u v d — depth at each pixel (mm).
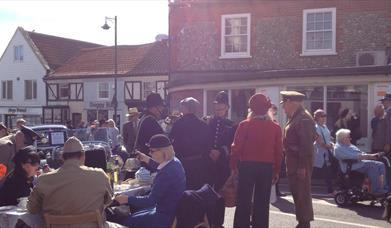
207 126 7320
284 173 12891
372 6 18656
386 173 9461
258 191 6543
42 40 44281
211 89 16781
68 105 40250
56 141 13516
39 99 42156
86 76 39000
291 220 8320
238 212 6570
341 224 8016
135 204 5449
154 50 38750
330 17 19203
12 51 43938
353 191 9422
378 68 12906
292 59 19625
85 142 13156
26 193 5742
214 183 7570
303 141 6523
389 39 18391
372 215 8734
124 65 38500
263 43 20062
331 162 10883
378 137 10914
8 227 4910
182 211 5266
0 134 10156
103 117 38500
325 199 10305
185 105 7234
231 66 20484
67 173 4727
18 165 5762
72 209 4648
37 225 4879
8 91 44438
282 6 19797
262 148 6484
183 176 5582
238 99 15773
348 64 18906
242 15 20375
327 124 13805
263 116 6594
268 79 14641
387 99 11281
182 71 21125
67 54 44719
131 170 7266
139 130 7133
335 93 13703
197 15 21031
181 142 7094
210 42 20844
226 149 7660
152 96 7215
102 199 4859
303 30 19484
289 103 6789
